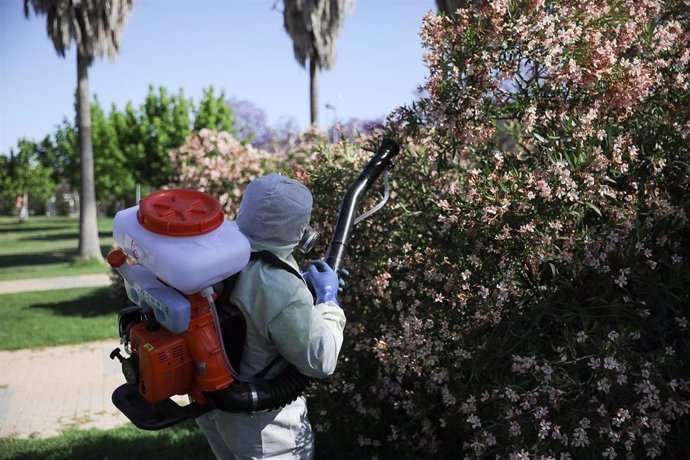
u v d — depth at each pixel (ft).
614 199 9.52
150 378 6.12
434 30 10.39
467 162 12.30
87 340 27.63
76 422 17.49
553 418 8.57
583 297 9.34
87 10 57.36
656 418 8.31
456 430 10.24
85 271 58.95
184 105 95.50
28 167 180.75
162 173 96.84
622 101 9.94
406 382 11.10
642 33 10.69
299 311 6.43
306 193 6.96
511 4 9.93
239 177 26.48
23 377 22.17
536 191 9.41
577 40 10.11
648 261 8.85
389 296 11.43
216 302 6.56
